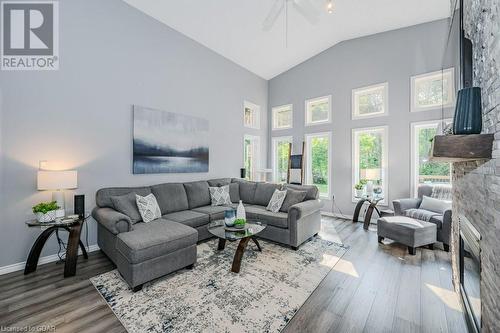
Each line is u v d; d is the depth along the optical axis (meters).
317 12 3.04
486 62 1.29
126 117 3.53
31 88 2.69
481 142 1.22
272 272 2.56
